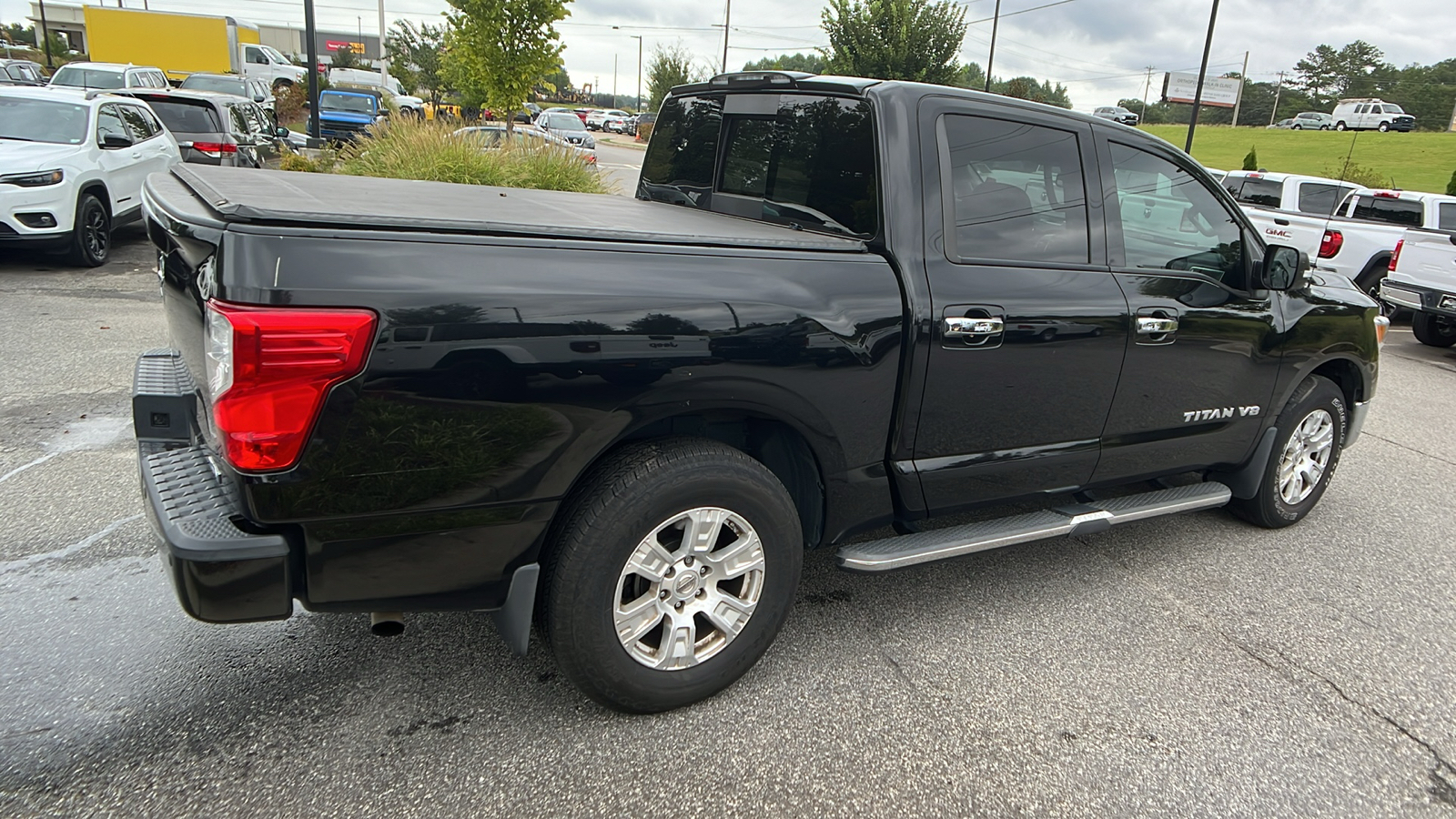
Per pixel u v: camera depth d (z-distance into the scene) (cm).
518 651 238
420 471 210
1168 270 346
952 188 292
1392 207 1173
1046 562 397
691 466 248
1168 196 350
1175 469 381
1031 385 309
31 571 331
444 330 204
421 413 205
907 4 2545
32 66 2652
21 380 543
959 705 284
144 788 227
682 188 387
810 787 243
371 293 196
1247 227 374
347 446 200
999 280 296
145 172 1040
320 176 331
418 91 5056
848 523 294
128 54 2962
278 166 1670
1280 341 390
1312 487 446
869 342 268
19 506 381
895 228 278
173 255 224
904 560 296
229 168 318
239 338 186
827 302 261
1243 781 256
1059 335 308
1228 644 334
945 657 312
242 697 266
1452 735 286
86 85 1995
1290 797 251
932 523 412
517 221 234
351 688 273
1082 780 253
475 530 223
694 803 235
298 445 195
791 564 277
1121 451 352
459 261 208
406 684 277
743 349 244
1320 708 296
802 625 329
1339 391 438
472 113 2077
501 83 1532
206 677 274
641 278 231
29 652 281
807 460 285
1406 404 746
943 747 263
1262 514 436
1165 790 251
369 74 3534
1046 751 265
